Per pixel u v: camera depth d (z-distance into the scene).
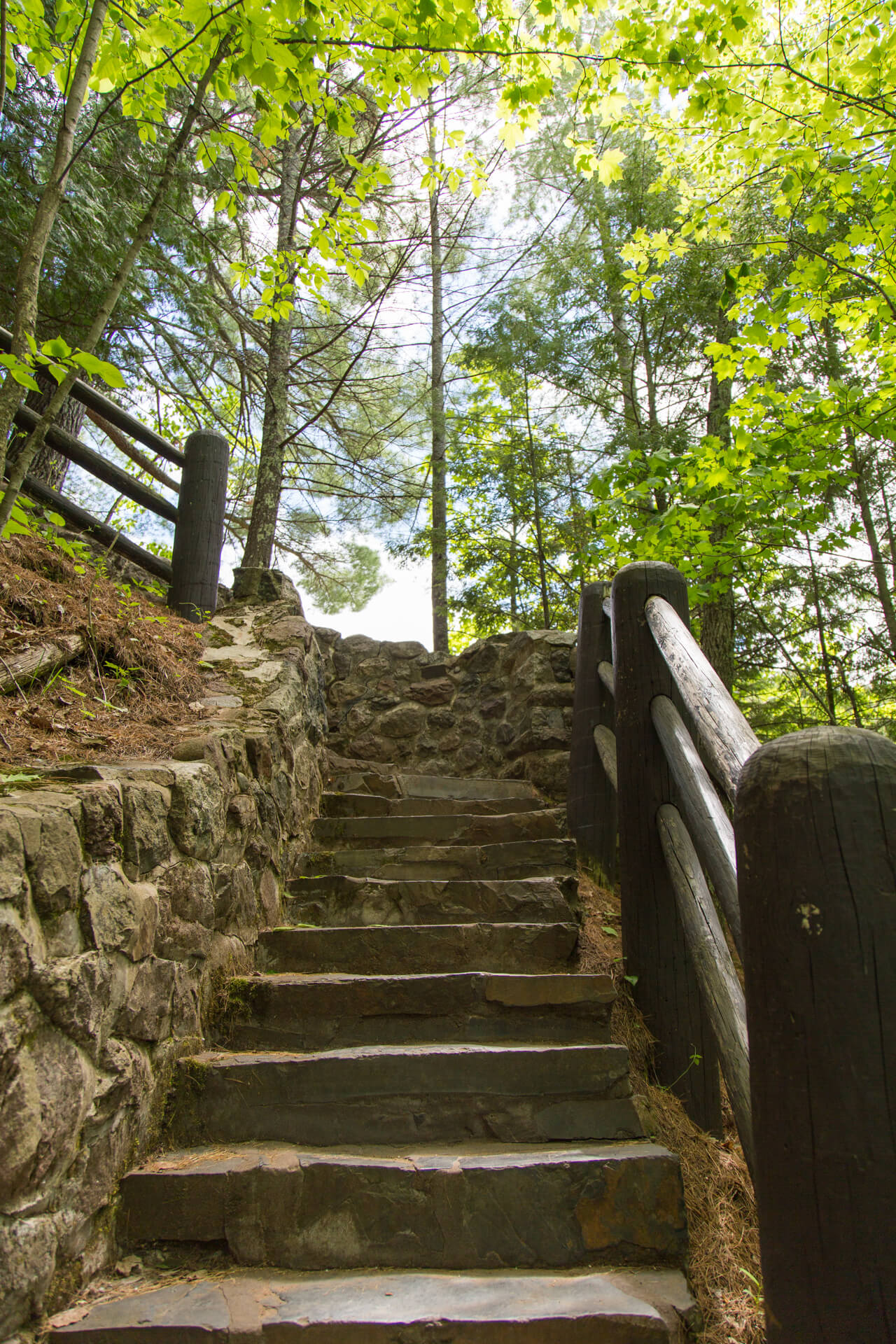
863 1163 0.92
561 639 4.93
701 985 2.10
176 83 2.98
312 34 2.76
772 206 5.77
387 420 8.02
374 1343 1.51
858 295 5.34
